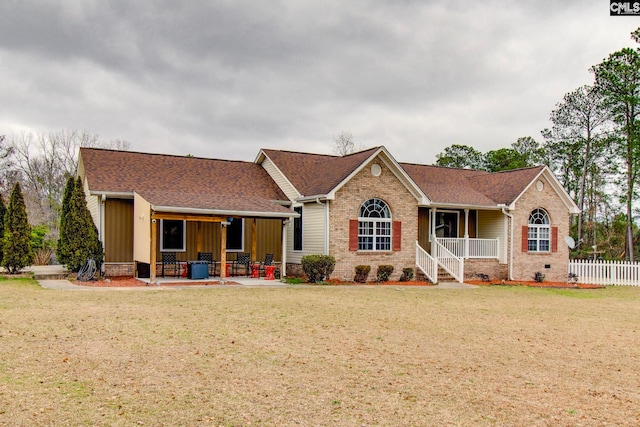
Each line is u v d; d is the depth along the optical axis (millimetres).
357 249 23219
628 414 7145
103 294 15859
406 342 10891
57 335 10102
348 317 13516
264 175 27375
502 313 15641
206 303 14727
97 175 21750
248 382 7754
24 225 20641
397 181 24359
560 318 15250
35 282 18750
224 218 20375
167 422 6137
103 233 21109
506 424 6574
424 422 6504
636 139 36125
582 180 42094
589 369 9469
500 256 27125
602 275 28156
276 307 14547
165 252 22453
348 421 6418
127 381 7555
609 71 36125
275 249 25109
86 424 5973
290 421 6332
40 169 51000
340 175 23156
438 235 27859
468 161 52844
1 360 8312
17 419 6023
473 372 8875
